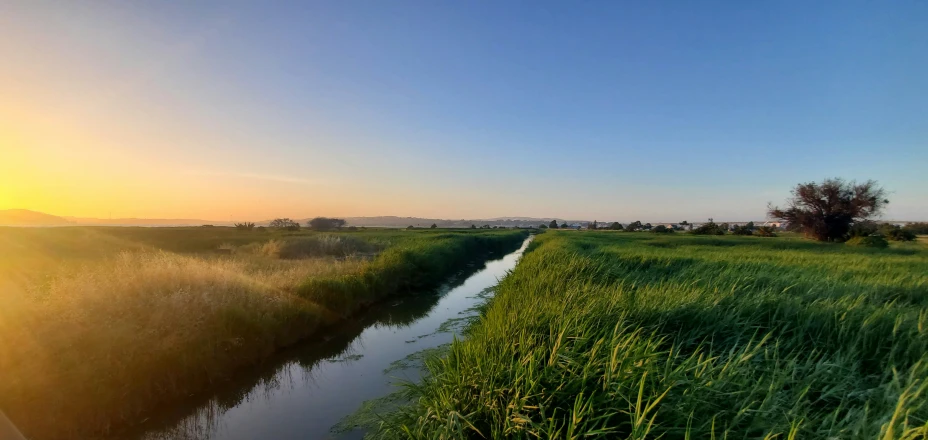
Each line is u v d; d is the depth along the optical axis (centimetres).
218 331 813
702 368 415
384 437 526
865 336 540
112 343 655
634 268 1402
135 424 616
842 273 1120
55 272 1226
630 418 344
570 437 322
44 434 525
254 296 998
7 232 3488
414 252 2133
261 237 3719
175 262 1134
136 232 4228
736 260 1501
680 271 1198
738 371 415
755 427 335
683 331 604
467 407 430
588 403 354
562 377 398
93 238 3303
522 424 367
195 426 636
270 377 830
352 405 692
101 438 574
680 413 340
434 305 1487
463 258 3048
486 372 453
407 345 1010
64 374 579
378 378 805
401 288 1716
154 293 859
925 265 1373
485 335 585
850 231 3756
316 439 591
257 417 662
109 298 782
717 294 729
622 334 487
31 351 588
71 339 634
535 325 571
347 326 1184
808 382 428
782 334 589
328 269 1488
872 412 373
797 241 3684
